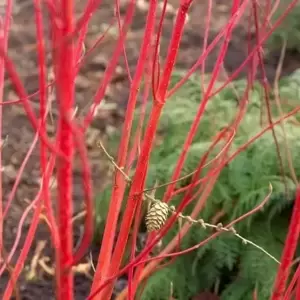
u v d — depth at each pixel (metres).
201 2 5.06
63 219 1.10
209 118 2.46
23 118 3.56
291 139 2.29
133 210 1.35
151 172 2.30
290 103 2.52
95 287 1.42
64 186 1.08
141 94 3.44
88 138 3.35
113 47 4.31
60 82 0.98
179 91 2.65
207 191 1.70
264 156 2.25
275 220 2.31
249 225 2.22
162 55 4.07
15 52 4.30
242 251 2.26
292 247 1.28
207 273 2.31
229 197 2.25
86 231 1.08
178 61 4.12
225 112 2.48
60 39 0.99
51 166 1.41
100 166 3.08
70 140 1.05
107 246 1.43
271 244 2.25
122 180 1.42
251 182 2.25
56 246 1.26
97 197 2.60
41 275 2.51
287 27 3.92
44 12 4.65
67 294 1.16
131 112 1.40
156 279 2.25
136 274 1.53
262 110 2.32
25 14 4.86
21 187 3.06
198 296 2.30
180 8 1.26
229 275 2.36
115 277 1.33
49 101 1.57
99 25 4.58
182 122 2.49
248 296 2.22
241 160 2.27
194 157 2.27
